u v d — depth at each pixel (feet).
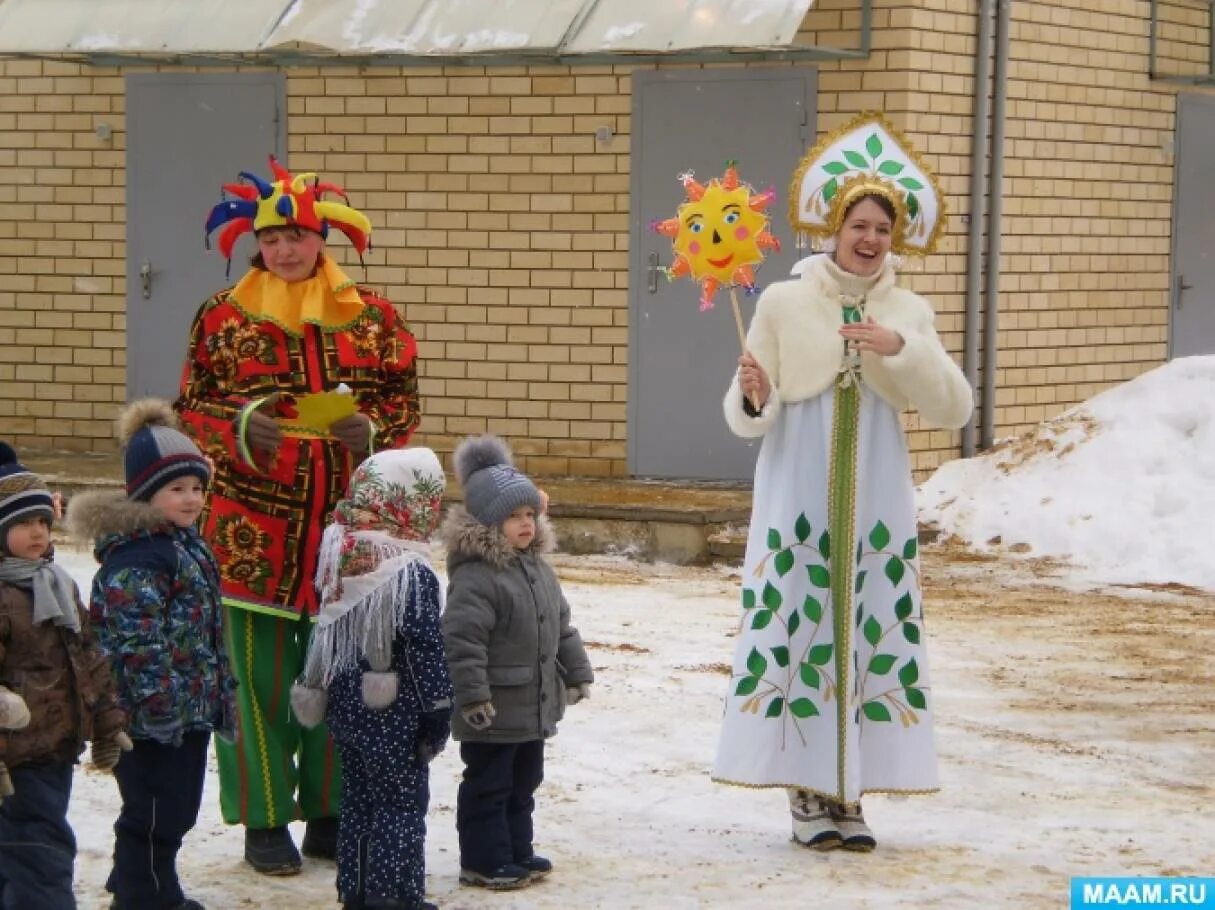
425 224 64.85
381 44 59.62
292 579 27.91
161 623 24.18
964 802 32.01
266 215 28.22
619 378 63.36
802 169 30.09
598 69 62.64
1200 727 37.76
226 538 27.78
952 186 61.93
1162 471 58.70
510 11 59.21
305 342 28.55
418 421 29.43
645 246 62.64
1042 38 64.69
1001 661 43.55
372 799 25.45
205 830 29.96
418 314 65.16
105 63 67.77
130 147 68.03
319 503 28.02
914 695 29.43
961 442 63.31
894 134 30.27
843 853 28.99
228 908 26.11
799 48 57.00
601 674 40.91
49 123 69.00
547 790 32.17
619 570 55.01
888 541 29.43
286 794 27.73
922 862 28.55
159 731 24.04
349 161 65.46
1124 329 69.26
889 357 28.76
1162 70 69.67
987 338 63.67
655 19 57.16
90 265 69.00
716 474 62.54
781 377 29.58
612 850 28.94
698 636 45.37
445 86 64.18
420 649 25.27
